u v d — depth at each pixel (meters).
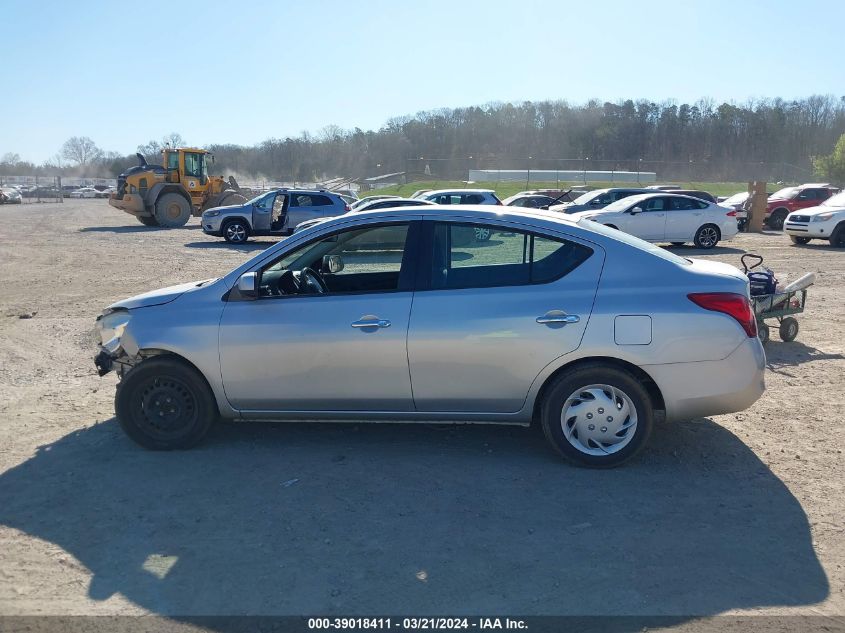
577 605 3.22
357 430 5.49
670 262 4.72
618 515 4.07
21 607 3.23
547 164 70.38
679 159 86.69
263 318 4.86
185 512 4.15
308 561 3.61
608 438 4.68
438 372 4.70
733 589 3.34
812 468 4.71
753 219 27.25
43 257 18.56
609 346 4.54
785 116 84.00
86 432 5.49
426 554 3.66
